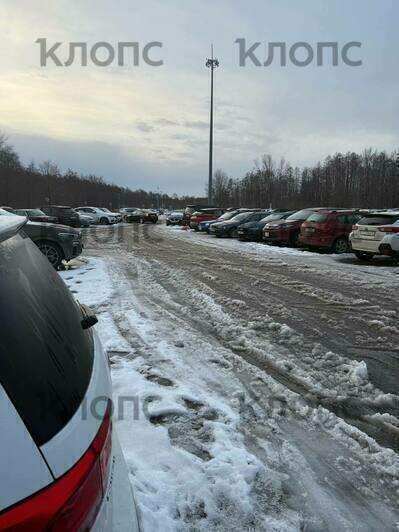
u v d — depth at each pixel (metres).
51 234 10.73
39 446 1.02
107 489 1.27
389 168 73.94
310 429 3.32
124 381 4.09
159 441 3.08
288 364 4.56
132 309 6.86
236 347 5.11
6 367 1.08
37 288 1.49
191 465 2.81
